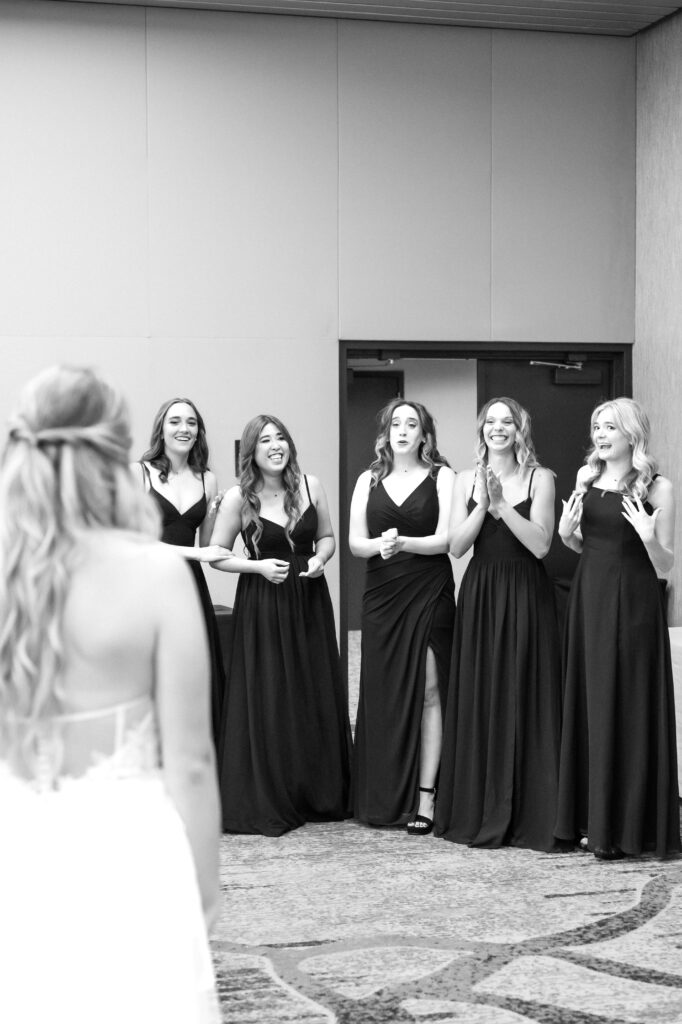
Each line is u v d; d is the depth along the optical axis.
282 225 6.92
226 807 4.99
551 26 7.07
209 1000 1.68
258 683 5.03
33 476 1.66
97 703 1.66
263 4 6.66
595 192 7.28
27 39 6.59
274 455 5.07
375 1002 3.17
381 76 6.99
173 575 1.69
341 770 5.21
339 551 7.05
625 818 4.55
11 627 1.62
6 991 1.59
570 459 7.42
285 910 3.94
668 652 4.60
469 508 4.88
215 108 6.81
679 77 6.82
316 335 6.98
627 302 7.36
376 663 5.03
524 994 3.22
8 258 6.61
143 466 5.23
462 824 4.80
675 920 3.81
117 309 6.75
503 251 7.19
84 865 1.62
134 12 6.68
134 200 6.74
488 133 7.14
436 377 10.11
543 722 4.75
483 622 4.80
